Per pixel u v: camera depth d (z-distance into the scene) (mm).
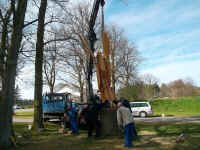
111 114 10539
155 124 15617
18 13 9078
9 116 8297
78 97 30625
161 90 80875
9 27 12516
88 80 15320
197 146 7824
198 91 71312
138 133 11109
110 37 36125
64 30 19297
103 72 10922
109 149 7781
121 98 8812
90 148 8062
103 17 11359
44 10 13906
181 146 7895
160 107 40438
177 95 72938
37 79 13664
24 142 9648
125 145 8102
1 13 12414
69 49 22000
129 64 38125
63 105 18406
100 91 10922
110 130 10414
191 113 32094
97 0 12164
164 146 7973
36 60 13758
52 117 18328
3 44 12320
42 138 10750
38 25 13844
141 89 45812
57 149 8148
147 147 7895
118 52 36906
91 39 13633
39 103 13570
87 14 23297
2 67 11711
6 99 8273
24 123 18375
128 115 8227
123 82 37688
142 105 26312
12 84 8461
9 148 8172
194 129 12023
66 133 12242
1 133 8117
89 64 14750
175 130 11812
